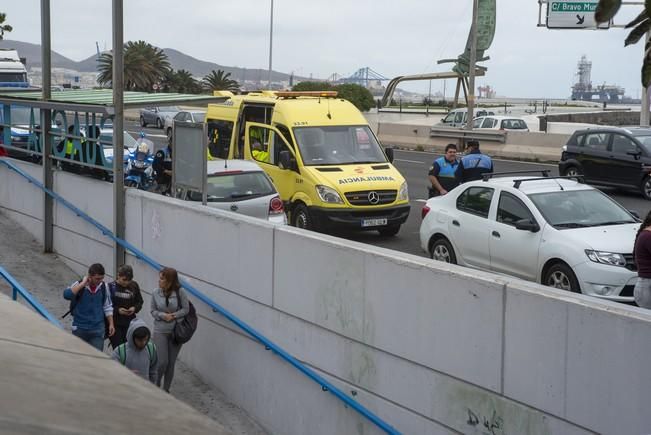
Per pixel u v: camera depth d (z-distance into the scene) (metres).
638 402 5.88
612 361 6.05
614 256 10.27
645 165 21.14
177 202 11.89
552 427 6.53
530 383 6.68
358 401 8.58
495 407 7.02
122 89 13.09
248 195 14.75
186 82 75.94
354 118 17.33
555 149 32.16
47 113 15.80
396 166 30.38
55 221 15.95
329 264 8.84
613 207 11.52
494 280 6.95
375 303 8.24
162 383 10.81
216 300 10.97
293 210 16.53
